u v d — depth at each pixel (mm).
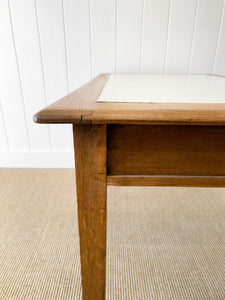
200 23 1132
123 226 942
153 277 718
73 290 675
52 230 919
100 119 308
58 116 308
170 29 1148
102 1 1102
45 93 1298
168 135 367
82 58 1217
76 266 758
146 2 1099
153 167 392
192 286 691
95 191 409
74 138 366
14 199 1129
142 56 1205
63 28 1159
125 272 733
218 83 700
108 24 1146
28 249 826
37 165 1480
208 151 375
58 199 1130
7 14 1135
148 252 812
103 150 373
